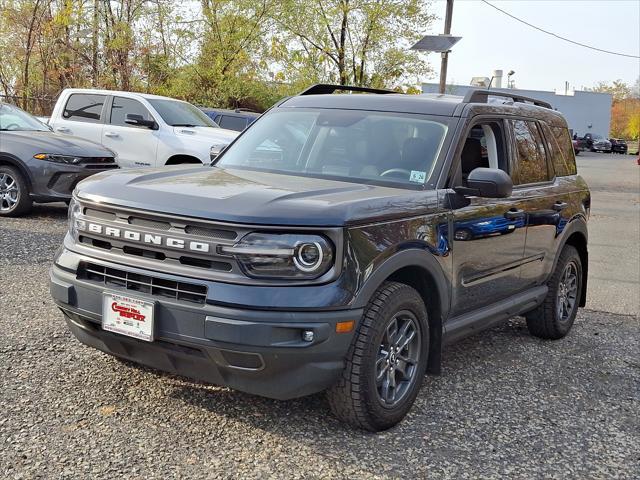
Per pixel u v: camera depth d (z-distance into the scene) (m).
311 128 4.98
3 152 9.76
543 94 69.69
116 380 4.37
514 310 5.38
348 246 3.55
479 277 4.73
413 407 4.38
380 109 4.95
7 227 9.14
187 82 23.45
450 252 4.32
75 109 12.54
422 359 4.19
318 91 5.89
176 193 3.73
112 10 23.81
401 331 4.02
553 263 5.85
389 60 22.36
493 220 4.78
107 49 23.73
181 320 3.51
